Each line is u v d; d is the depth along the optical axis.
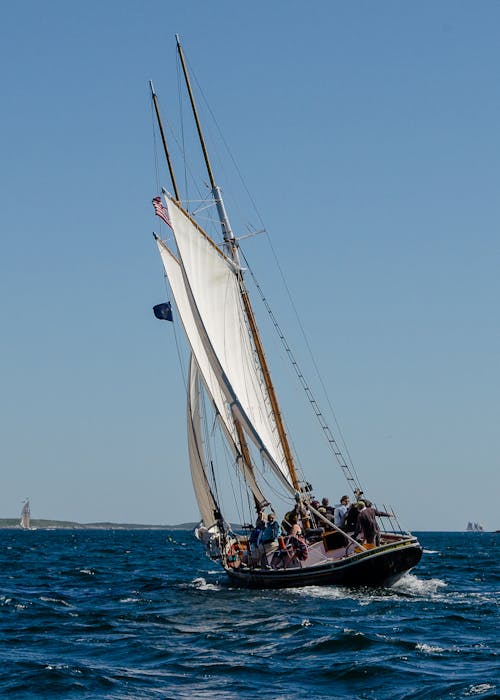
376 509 79.06
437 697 41.69
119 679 46.84
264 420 92.56
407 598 75.12
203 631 60.97
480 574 113.44
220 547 94.12
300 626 60.66
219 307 93.44
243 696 43.16
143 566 143.00
